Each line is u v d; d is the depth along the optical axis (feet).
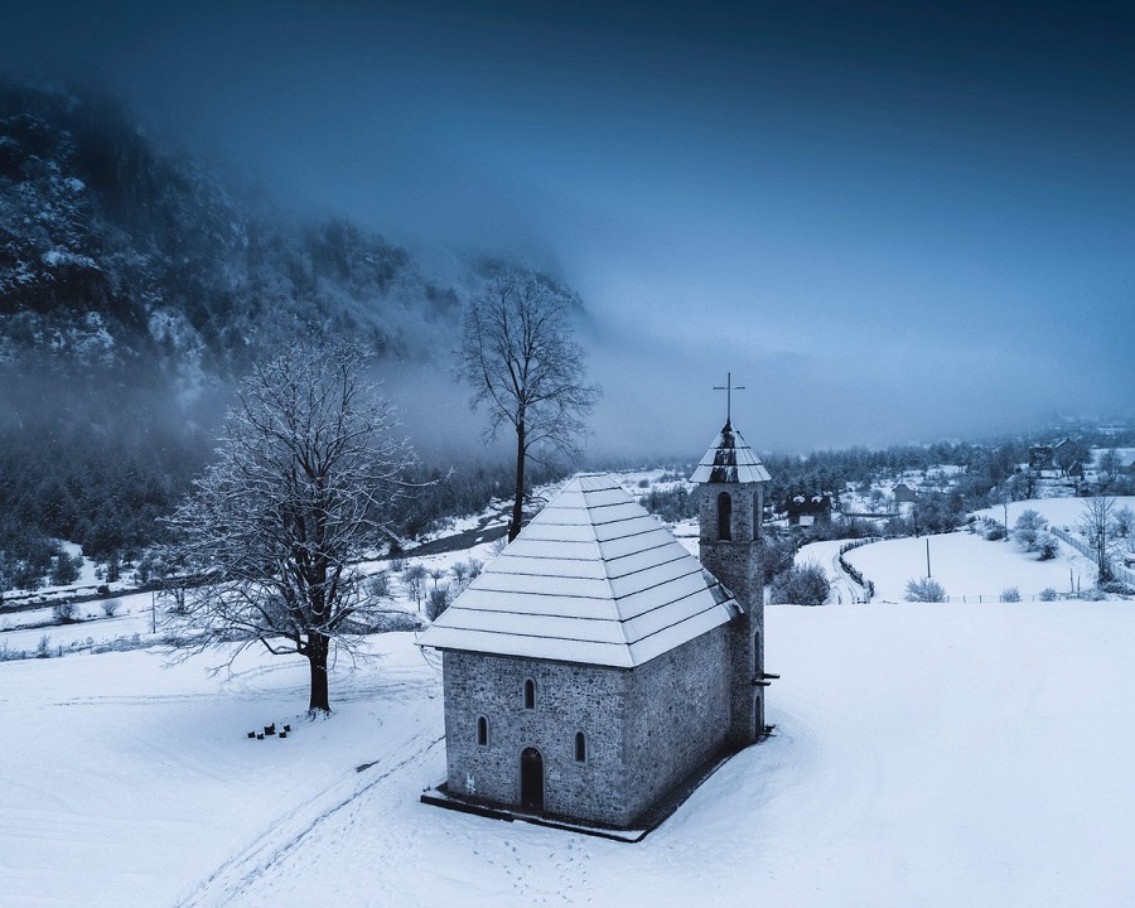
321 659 112.98
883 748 99.04
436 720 110.73
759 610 103.09
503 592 85.97
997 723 105.70
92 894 69.77
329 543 111.96
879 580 274.98
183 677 134.21
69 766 96.48
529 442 133.39
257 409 115.65
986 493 515.09
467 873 71.72
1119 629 150.92
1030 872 70.38
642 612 82.07
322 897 68.80
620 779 77.77
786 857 73.72
